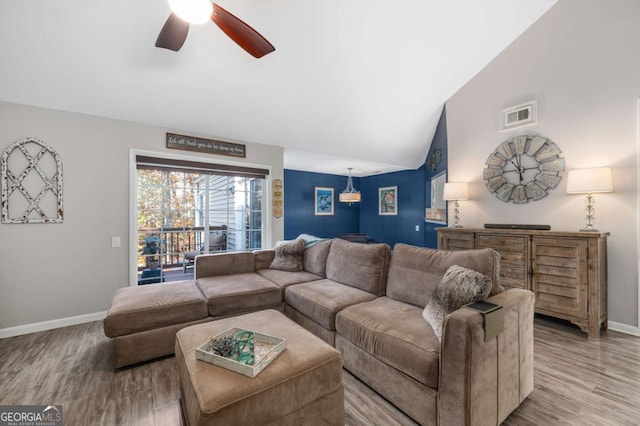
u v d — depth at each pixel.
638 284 2.67
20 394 1.81
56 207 2.89
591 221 2.94
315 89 3.49
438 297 1.75
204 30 2.59
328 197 7.43
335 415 1.44
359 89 3.65
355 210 7.97
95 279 3.08
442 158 4.63
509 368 1.56
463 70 3.80
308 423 1.34
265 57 2.94
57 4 2.18
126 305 2.20
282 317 1.96
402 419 1.60
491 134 3.77
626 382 1.92
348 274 2.76
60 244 2.91
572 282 2.70
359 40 3.00
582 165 2.99
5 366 2.14
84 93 2.85
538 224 3.33
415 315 1.94
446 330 1.39
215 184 4.21
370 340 1.79
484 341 1.37
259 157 4.28
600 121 2.86
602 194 2.88
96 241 3.09
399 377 1.63
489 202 3.82
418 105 4.27
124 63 2.69
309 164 6.05
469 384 1.30
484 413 1.38
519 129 3.49
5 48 2.36
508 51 3.56
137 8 2.30
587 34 2.93
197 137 3.73
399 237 6.90
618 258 2.78
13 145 2.69
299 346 1.51
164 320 2.23
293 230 6.86
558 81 3.14
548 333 2.72
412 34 3.09
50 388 1.87
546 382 1.93
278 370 1.30
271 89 3.36
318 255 3.28
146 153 3.37
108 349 2.42
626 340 2.56
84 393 1.82
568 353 2.33
